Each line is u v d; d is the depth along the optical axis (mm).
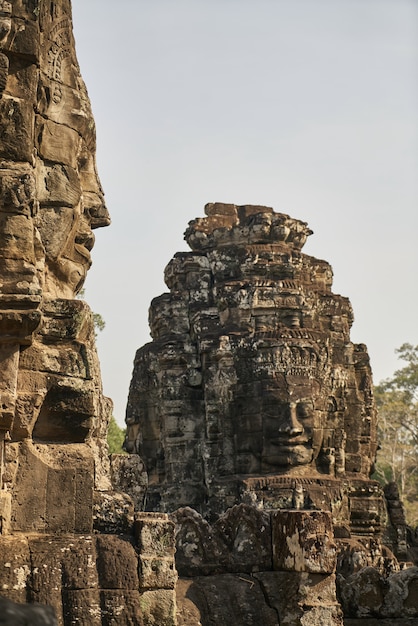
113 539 9688
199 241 24797
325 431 23031
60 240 10469
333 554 10680
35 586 9078
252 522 11039
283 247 24234
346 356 24969
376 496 23422
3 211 9484
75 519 9758
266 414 22172
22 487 9641
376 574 11641
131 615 9297
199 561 10875
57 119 10578
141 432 23891
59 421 10070
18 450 9727
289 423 22000
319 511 10805
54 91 10578
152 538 9766
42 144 10430
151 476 23641
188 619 10133
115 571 9445
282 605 10578
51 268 10617
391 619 11500
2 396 9289
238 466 22203
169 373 23438
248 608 10531
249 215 25234
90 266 11359
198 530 10992
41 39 10164
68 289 10859
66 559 9336
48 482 9750
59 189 10484
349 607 11570
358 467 24594
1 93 9562
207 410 22656
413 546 25562
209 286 24312
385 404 52969
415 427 52656
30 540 9352
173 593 9680
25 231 9500
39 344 10133
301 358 22516
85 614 9117
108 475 11266
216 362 22781
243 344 22672
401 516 24672
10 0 9789
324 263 25781
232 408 22547
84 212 11180
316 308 24562
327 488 21906
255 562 10906
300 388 22297
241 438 22328
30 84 9805
